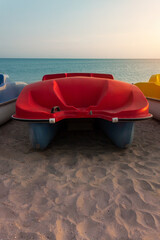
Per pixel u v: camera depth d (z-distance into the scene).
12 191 2.11
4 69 58.50
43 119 2.58
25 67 69.88
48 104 2.85
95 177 2.39
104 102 2.85
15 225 1.64
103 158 2.91
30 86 3.13
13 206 1.87
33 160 2.85
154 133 4.15
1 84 4.96
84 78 3.29
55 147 3.31
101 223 1.67
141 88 5.55
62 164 2.72
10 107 5.04
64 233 1.56
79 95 3.01
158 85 4.96
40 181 2.31
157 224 1.65
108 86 3.04
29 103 2.82
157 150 3.22
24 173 2.49
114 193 2.07
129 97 2.97
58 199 1.98
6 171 2.54
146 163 2.75
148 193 2.07
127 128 2.96
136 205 1.88
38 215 1.75
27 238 1.51
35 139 3.04
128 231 1.58
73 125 3.44
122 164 2.72
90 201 1.95
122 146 3.17
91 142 3.53
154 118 5.28
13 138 3.85
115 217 1.73
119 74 38.12
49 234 1.55
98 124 3.84
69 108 2.79
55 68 64.50
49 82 3.15
